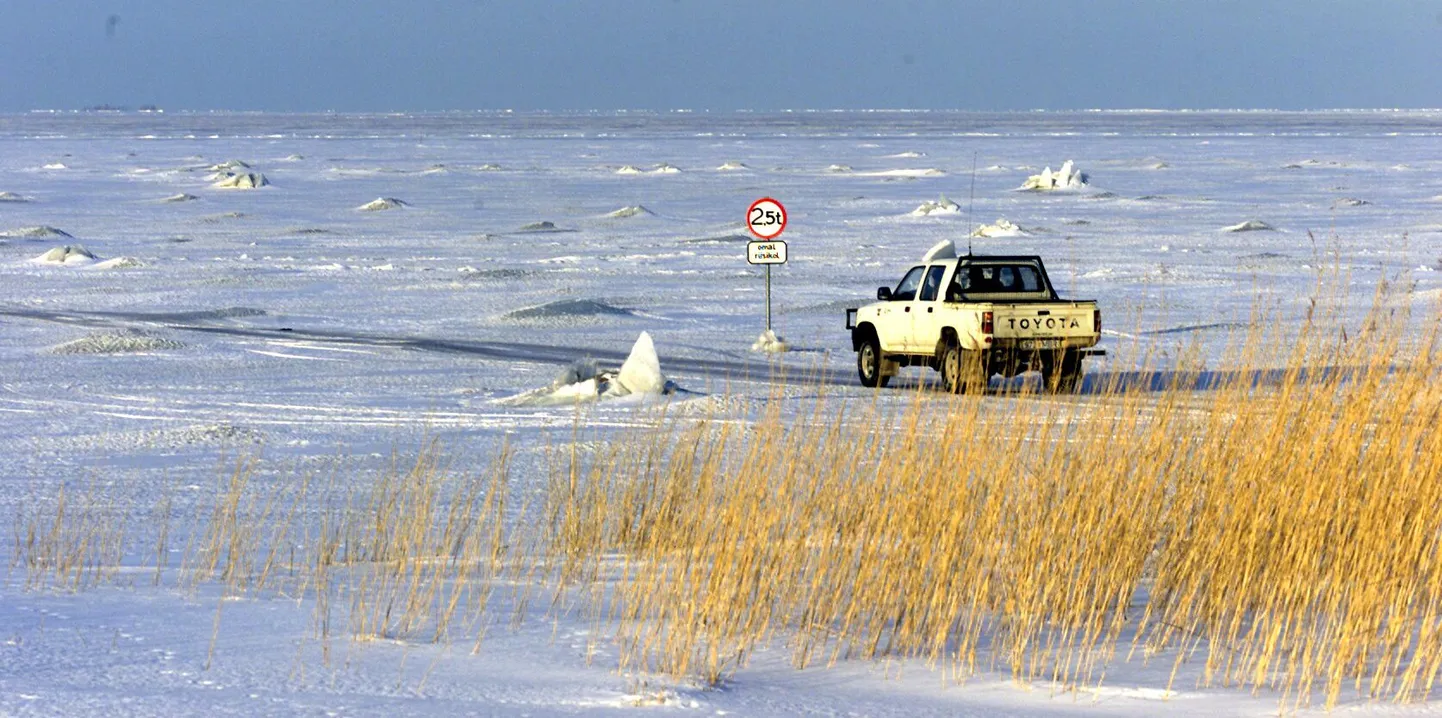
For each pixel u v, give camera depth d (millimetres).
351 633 27469
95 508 47562
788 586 29266
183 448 63656
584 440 61844
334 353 103312
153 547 40219
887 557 28797
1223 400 33219
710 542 31141
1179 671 26953
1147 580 34281
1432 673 25688
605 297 145625
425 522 36594
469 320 126000
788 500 30312
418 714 21609
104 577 34344
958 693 24828
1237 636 29375
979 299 82250
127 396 81938
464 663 25422
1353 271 158000
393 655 25766
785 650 27438
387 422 71250
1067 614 29734
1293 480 29922
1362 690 25922
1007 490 30781
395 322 125062
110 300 143875
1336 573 28422
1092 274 161000
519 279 166500
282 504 47719
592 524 37562
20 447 63969
